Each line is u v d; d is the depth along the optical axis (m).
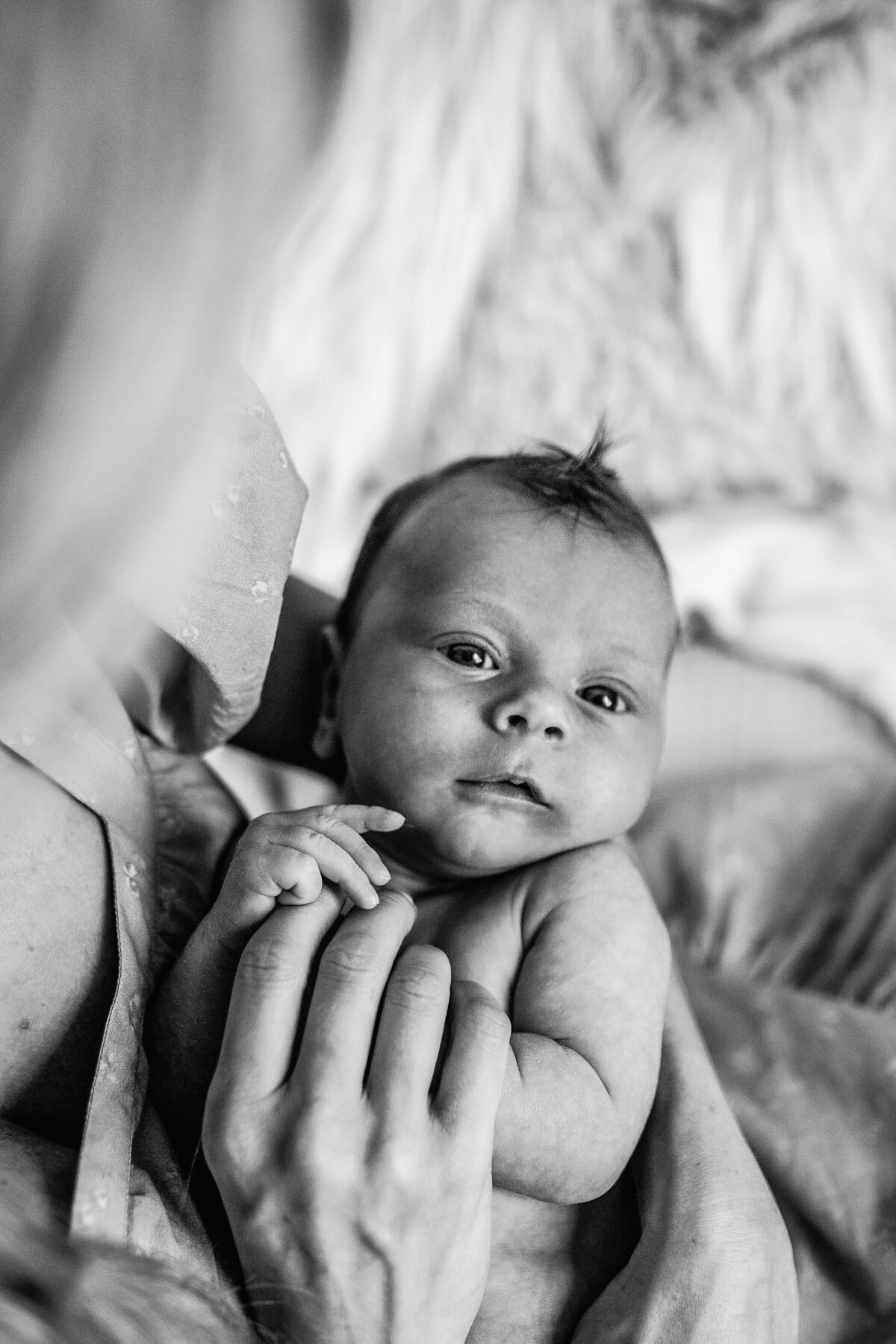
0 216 0.35
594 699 0.85
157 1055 0.66
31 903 0.59
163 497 0.42
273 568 0.72
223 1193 0.56
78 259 0.36
